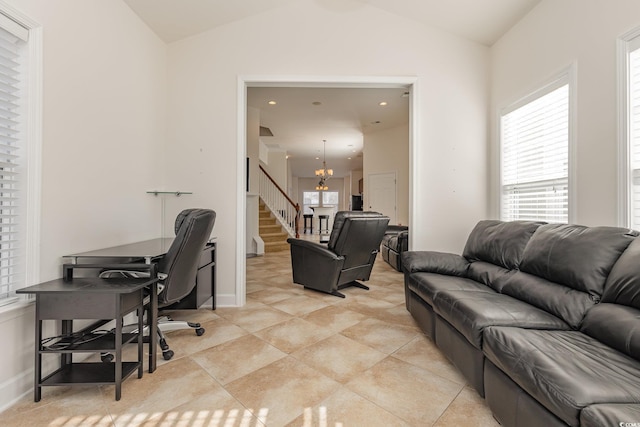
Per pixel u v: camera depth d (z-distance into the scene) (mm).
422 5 3219
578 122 2375
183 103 3377
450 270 2816
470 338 1678
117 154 2631
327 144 9875
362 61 3436
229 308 3287
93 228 2354
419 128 3498
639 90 1966
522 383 1243
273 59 3377
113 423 1519
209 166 3375
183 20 3127
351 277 3963
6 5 1654
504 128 3383
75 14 2156
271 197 9078
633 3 1965
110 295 1689
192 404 1670
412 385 1859
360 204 10406
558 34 2588
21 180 1811
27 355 1776
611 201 2113
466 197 3537
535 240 2158
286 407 1647
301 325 2809
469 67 3545
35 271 1846
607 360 1243
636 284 1408
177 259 2168
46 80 1923
